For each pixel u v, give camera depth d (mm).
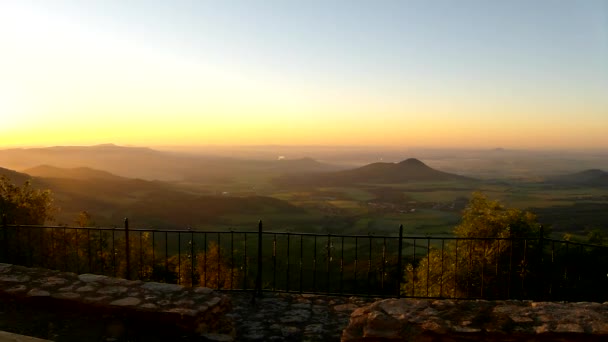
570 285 13336
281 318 6246
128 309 5266
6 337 3127
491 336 4309
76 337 4887
